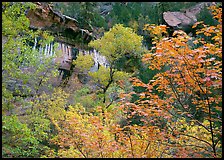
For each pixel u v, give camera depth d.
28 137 7.04
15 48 7.34
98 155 5.07
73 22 23.78
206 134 4.95
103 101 13.12
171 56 4.04
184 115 4.96
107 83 13.60
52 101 9.95
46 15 21.47
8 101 7.21
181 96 4.82
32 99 9.01
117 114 6.29
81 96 13.75
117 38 13.26
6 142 7.50
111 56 13.61
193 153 4.34
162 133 4.41
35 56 7.96
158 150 4.70
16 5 7.53
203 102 4.26
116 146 4.73
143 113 4.17
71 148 6.00
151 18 34.28
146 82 11.29
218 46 4.05
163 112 4.32
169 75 4.22
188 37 3.83
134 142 4.72
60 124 8.12
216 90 4.34
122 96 4.66
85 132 5.17
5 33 7.21
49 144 8.92
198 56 3.57
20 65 7.60
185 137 4.59
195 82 4.00
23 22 7.57
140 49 13.99
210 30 3.96
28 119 8.08
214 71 3.70
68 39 23.41
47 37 8.82
